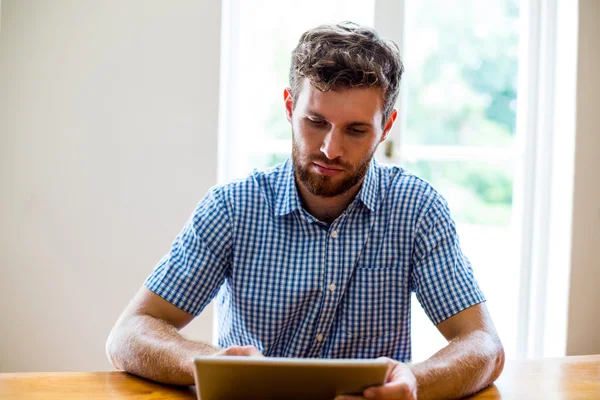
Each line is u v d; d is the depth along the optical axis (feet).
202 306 4.72
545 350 8.34
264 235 4.75
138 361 3.97
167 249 7.54
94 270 7.50
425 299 4.69
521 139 8.49
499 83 9.84
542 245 8.38
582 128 7.88
